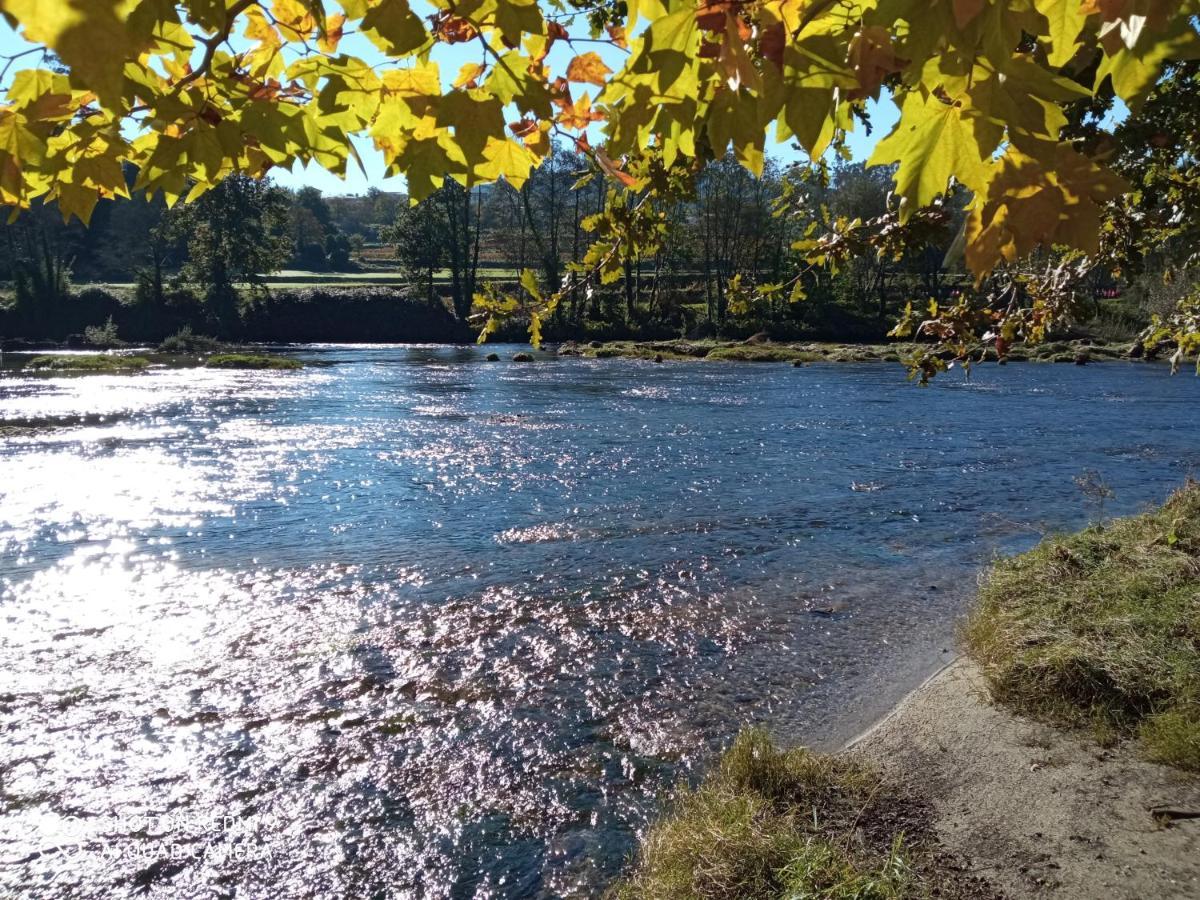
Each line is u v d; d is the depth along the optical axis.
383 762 6.18
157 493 14.55
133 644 8.26
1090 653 6.40
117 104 0.82
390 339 66.38
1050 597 7.88
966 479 16.23
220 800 5.73
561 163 66.06
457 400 28.48
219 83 1.52
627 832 5.28
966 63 1.12
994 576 8.95
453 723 6.72
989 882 4.38
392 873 5.00
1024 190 1.18
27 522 12.66
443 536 12.10
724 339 60.78
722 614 8.98
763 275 65.50
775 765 5.44
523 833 5.31
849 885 4.20
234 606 9.30
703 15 1.18
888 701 6.82
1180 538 8.87
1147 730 5.64
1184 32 1.07
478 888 4.84
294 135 1.58
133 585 9.95
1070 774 5.33
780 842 4.58
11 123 1.36
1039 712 6.14
